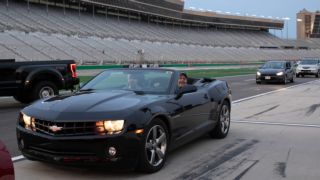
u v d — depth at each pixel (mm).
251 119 11789
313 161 6969
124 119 5590
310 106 15125
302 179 5945
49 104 6102
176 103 6730
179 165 6617
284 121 11445
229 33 106125
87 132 5527
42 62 15227
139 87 7047
